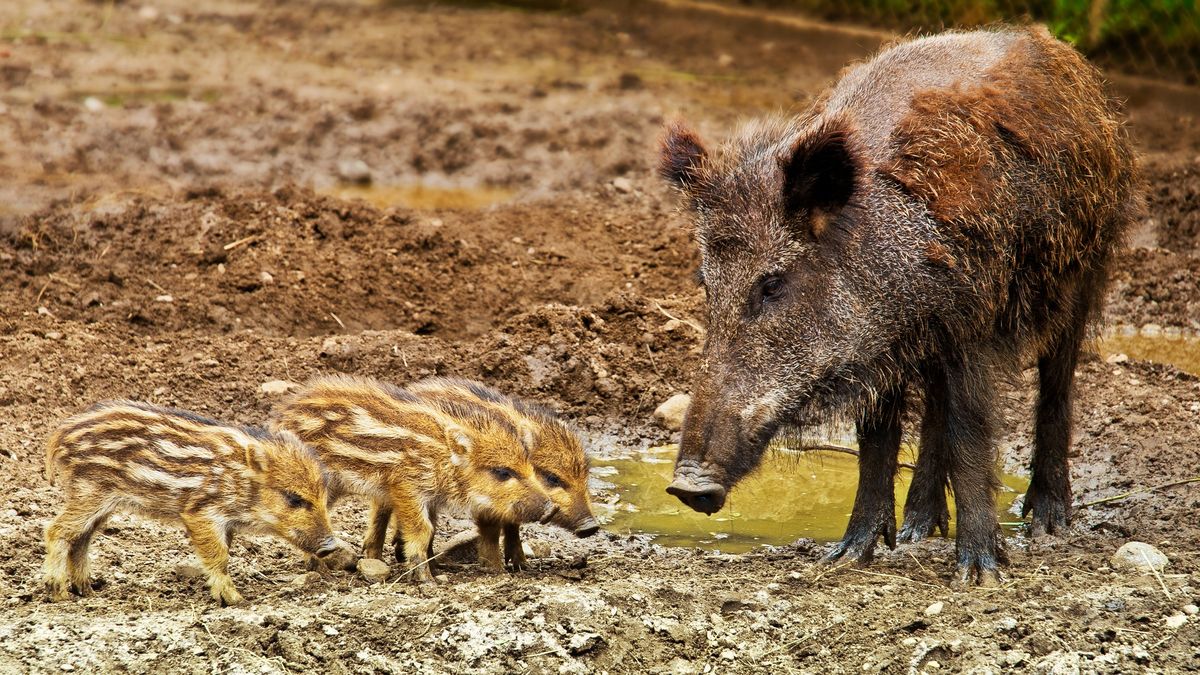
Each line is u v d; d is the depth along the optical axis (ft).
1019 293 35.73
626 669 30.25
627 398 50.90
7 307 53.47
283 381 49.24
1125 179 40.32
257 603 32.86
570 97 89.35
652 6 108.88
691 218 36.47
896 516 42.75
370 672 29.68
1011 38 38.60
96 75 92.43
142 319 53.88
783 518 42.63
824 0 100.99
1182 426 47.03
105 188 69.67
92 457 32.71
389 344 51.85
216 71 94.58
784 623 31.89
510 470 35.70
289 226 61.05
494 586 33.47
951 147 34.40
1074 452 46.37
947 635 30.73
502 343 52.39
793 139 34.60
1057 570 35.27
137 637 30.25
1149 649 29.99
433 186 76.69
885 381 34.63
